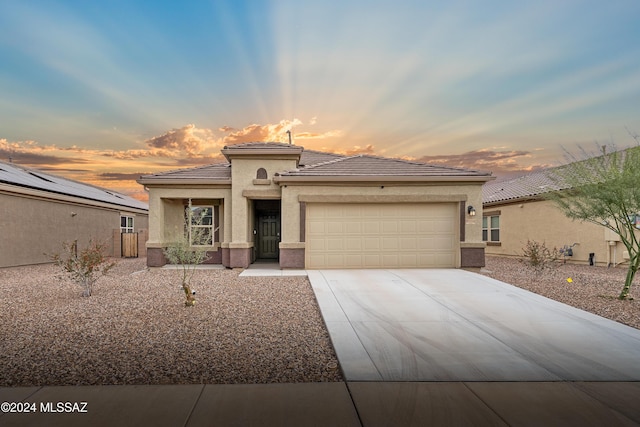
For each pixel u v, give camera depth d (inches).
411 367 179.8
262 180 548.7
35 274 531.8
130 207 1018.1
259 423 127.9
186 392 152.3
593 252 602.2
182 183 558.9
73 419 129.3
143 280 448.1
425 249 529.0
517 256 762.8
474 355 196.2
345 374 171.0
